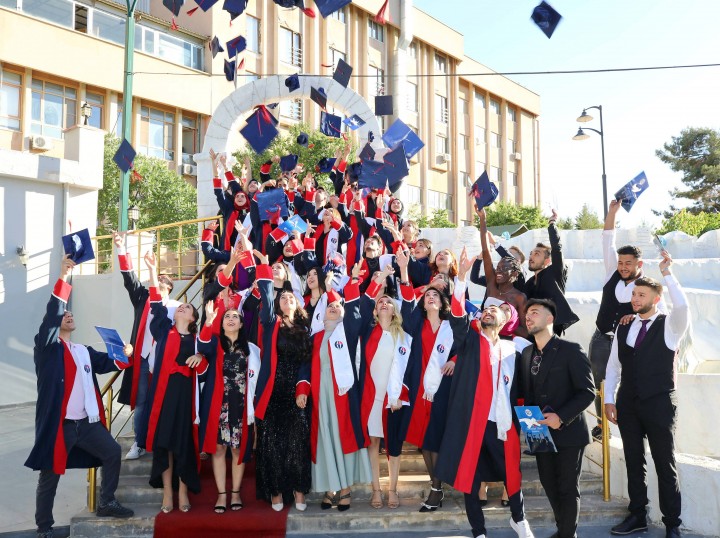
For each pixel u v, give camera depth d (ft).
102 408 17.94
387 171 23.20
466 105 129.39
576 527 16.30
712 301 28.14
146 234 42.52
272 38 94.27
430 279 22.49
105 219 71.46
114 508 17.30
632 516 17.22
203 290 26.43
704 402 22.43
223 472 17.62
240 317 18.15
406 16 107.65
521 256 23.79
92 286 38.45
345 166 30.86
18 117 73.72
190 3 88.89
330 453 17.44
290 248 23.08
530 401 16.17
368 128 36.22
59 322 17.47
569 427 15.53
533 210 110.01
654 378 16.51
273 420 17.61
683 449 22.57
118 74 81.10
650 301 16.74
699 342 27.63
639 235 34.37
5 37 71.41
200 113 89.30
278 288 20.77
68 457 17.47
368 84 105.29
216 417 17.49
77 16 78.59
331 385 17.83
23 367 37.35
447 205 122.72
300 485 17.46
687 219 72.18
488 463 16.16
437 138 120.78
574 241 34.30
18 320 37.37
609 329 19.66
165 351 17.95
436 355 17.88
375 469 18.15
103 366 18.42
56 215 39.58
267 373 17.65
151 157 77.30
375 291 18.90
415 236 25.48
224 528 17.15
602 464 19.49
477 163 131.03
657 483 17.87
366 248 22.41
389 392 17.49
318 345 18.24
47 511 17.24
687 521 17.56
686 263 30.68
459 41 124.57
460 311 16.51
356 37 104.68
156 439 17.35
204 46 89.45
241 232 20.10
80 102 78.84
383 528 17.38
